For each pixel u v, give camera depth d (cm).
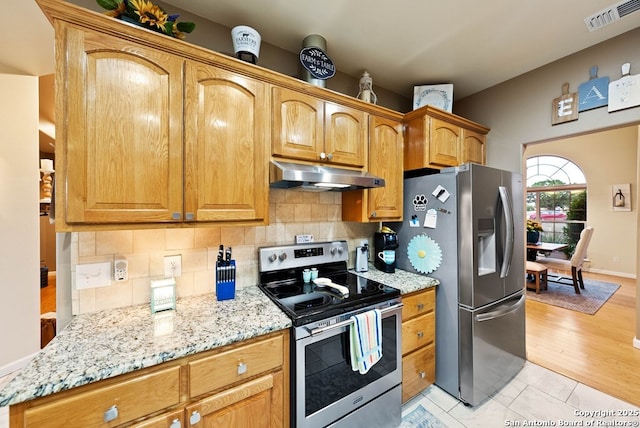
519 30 175
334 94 168
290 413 125
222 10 156
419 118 211
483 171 184
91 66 103
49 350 96
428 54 201
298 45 189
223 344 105
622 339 268
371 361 141
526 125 229
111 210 106
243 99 137
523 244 222
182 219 120
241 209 136
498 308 194
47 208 479
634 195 500
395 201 208
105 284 131
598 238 540
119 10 110
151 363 92
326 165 169
